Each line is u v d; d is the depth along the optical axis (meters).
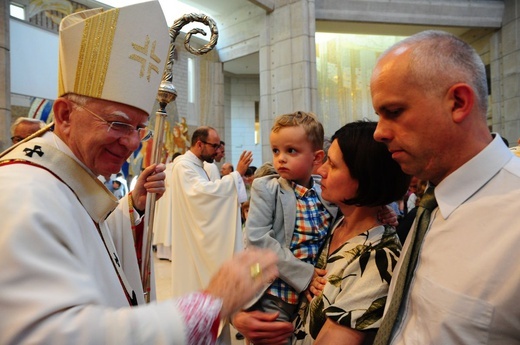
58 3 8.09
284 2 9.44
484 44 11.48
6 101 6.25
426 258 0.75
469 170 0.73
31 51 7.57
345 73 12.91
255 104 15.00
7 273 0.58
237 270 0.72
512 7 10.59
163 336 0.60
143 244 1.40
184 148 10.73
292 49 9.28
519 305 0.62
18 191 0.68
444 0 10.55
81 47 0.84
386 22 10.34
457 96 0.70
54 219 0.68
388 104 0.74
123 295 0.89
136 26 0.94
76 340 0.56
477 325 0.64
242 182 2.86
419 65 0.71
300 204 1.36
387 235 0.96
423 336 0.71
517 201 0.66
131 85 0.89
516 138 10.46
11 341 0.56
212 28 1.42
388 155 0.94
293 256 1.21
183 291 2.88
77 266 0.67
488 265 0.65
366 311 0.84
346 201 1.00
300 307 1.17
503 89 10.91
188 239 2.90
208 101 11.38
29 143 0.84
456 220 0.72
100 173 0.94
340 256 0.99
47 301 0.58
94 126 0.85
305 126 1.38
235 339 2.82
